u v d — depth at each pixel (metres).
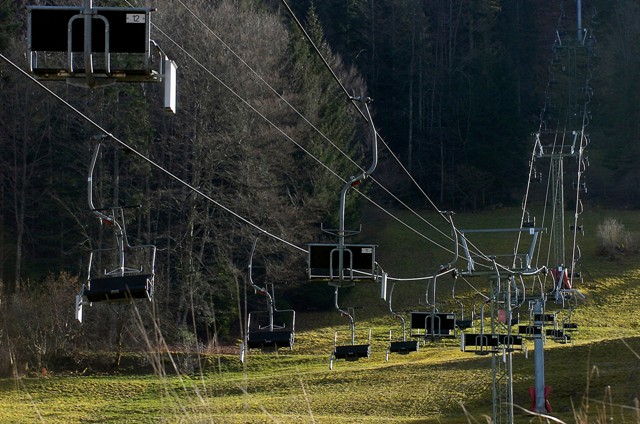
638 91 174.50
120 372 86.75
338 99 131.12
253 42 111.69
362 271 34.25
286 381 82.62
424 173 175.75
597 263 140.50
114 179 111.62
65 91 111.75
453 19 194.00
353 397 73.75
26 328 84.00
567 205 170.75
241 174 110.56
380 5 182.62
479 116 173.12
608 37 184.75
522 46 199.12
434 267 142.38
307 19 138.62
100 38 14.98
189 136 113.88
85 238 111.44
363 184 139.50
